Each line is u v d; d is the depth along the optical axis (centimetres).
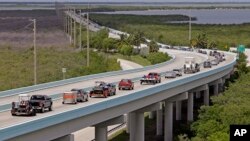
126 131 8844
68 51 17550
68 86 8306
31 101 5328
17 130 4253
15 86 10475
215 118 8125
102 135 6153
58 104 6081
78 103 6181
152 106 7612
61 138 5125
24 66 14062
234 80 13075
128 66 16088
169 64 13400
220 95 9806
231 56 16625
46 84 8000
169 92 8194
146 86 8269
